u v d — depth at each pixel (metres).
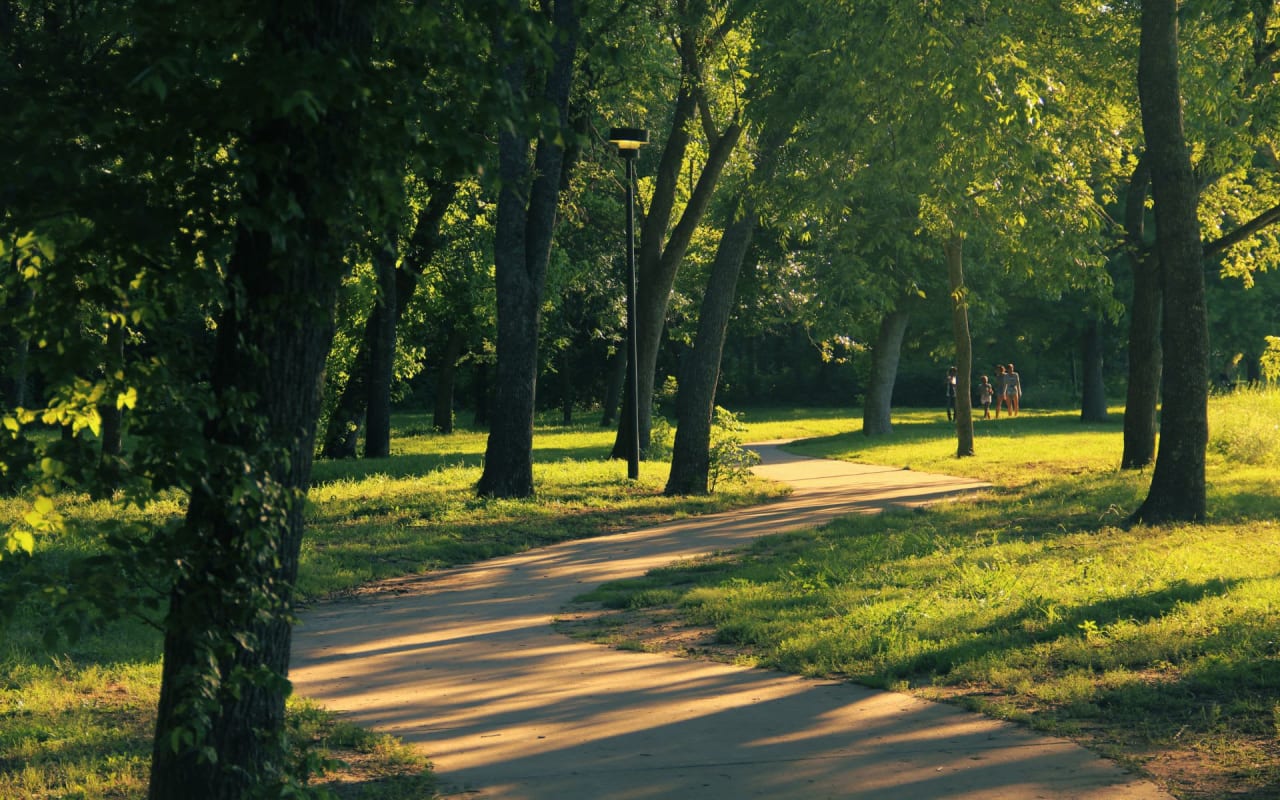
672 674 8.38
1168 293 14.97
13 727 7.06
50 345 4.45
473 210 34.41
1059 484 21.09
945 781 5.67
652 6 23.03
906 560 12.82
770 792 5.59
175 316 4.56
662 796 5.57
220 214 4.48
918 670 8.19
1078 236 17.77
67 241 4.40
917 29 15.27
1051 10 19.31
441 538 16.44
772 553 14.52
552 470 26.80
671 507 20.69
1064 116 18.52
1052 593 10.17
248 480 4.25
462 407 87.31
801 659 8.57
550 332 49.75
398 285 33.38
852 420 56.06
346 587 13.30
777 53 19.83
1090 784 5.55
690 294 44.50
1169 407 14.99
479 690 8.09
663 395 59.38
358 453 37.59
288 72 4.11
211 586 4.40
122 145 4.39
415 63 4.62
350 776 6.02
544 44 4.71
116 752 6.55
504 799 5.58
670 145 27.22
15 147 4.21
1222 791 5.36
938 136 16.17
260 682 4.41
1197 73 19.00
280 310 4.60
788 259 41.00
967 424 30.73
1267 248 27.17
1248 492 18.27
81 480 4.16
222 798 4.60
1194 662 7.67
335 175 4.52
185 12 4.29
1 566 5.55
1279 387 31.47
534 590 12.72
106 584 4.18
